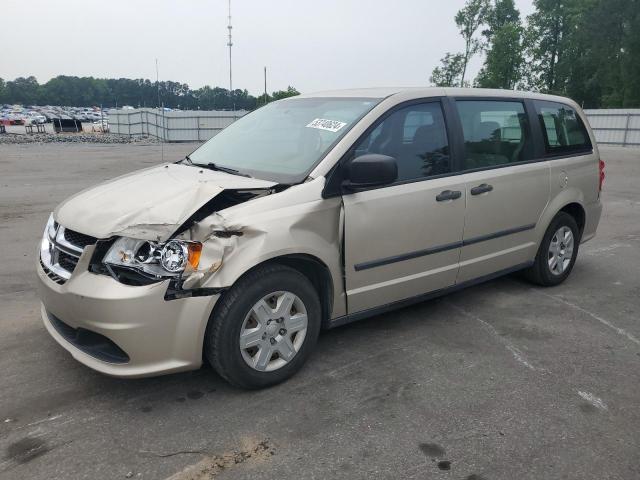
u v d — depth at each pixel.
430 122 4.10
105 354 3.02
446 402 3.27
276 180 3.51
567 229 5.32
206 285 2.98
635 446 2.87
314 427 2.99
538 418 3.12
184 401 3.23
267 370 3.33
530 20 60.19
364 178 3.35
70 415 3.06
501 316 4.60
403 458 2.75
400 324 4.40
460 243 4.25
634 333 4.31
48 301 3.20
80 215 3.26
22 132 45.16
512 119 4.72
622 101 49.44
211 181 3.49
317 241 3.38
